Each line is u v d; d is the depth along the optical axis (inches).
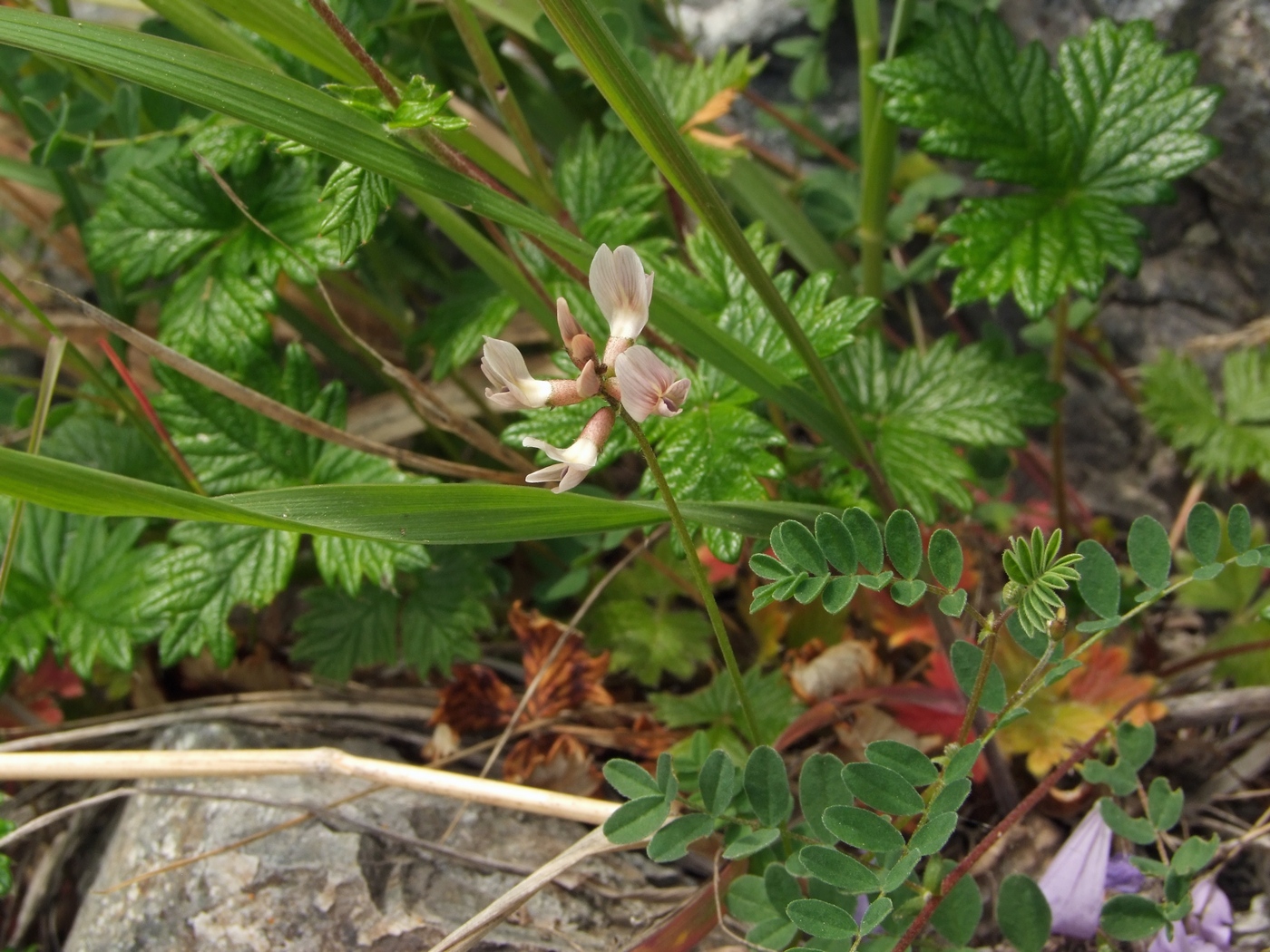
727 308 9.4
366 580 11.0
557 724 10.6
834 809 6.1
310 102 6.4
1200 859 6.9
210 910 8.8
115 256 10.7
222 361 10.4
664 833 6.6
